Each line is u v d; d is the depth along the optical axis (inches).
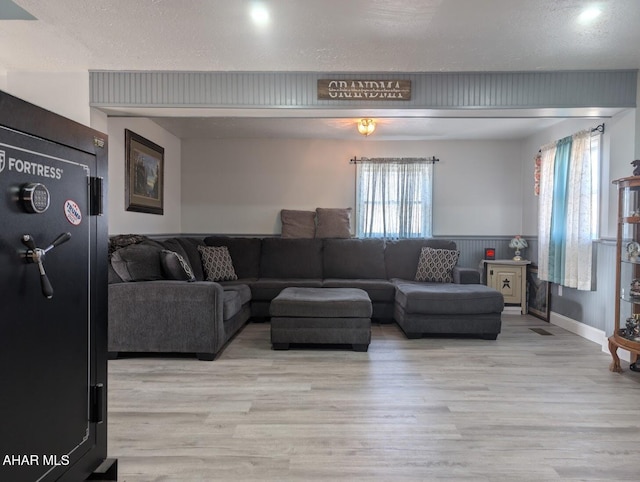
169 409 95.3
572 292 173.0
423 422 89.4
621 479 69.6
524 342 155.3
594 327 157.6
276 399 101.0
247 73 135.1
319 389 107.4
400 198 226.2
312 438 82.3
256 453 76.7
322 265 209.6
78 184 57.5
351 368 124.1
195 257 186.7
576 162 163.9
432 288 166.9
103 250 63.8
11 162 45.6
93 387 61.3
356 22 101.3
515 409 96.3
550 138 196.7
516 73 134.1
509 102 134.4
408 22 101.0
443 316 158.4
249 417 91.3
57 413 53.4
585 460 75.1
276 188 229.6
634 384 112.4
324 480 68.7
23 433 47.6
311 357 135.2
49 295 48.5
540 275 191.5
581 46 114.5
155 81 134.8
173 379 114.6
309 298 144.1
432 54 120.6
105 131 143.9
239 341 155.5
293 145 228.5
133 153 167.6
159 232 199.2
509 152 227.1
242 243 211.8
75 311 57.1
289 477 69.5
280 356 136.3
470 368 124.7
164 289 130.6
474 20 99.9
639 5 92.2
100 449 63.0
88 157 59.7
